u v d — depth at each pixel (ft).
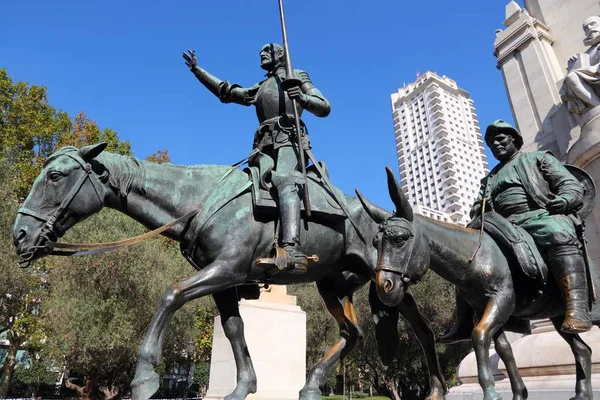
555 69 28.86
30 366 92.17
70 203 10.13
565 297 9.41
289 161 11.68
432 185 375.66
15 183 56.29
